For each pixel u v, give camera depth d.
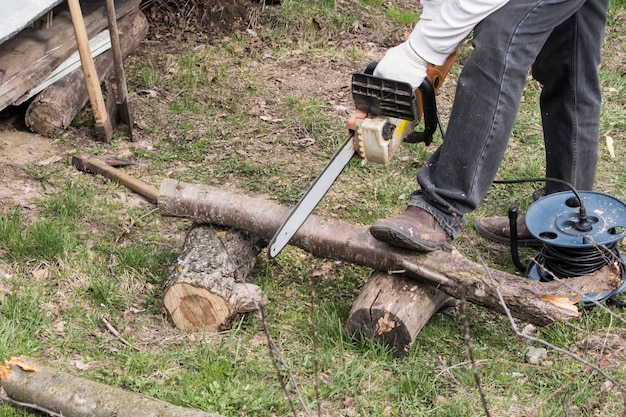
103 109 5.22
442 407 3.19
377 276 3.59
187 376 3.29
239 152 5.32
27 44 5.29
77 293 3.81
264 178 5.04
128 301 3.80
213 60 6.62
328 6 7.48
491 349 3.56
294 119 5.77
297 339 3.59
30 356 3.38
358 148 3.44
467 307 3.83
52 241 4.06
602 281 3.41
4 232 4.14
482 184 3.45
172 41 6.91
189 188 3.85
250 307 3.59
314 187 3.35
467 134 3.35
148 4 7.24
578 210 3.78
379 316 3.42
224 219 3.78
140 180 4.84
